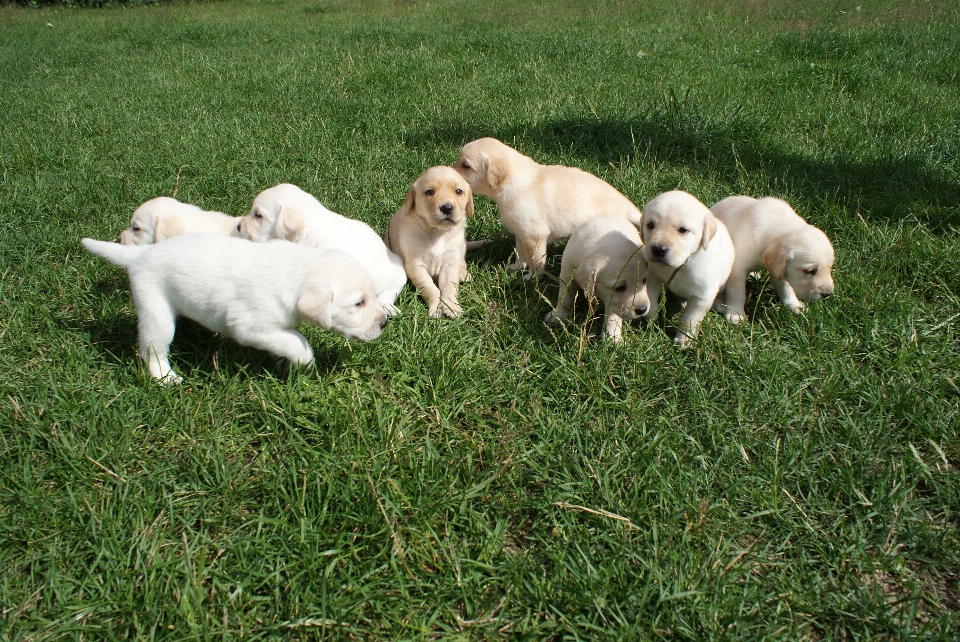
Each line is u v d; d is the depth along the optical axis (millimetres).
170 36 4746
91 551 1218
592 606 1175
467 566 1214
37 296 1645
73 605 1156
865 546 1245
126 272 1743
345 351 1533
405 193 2090
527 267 1882
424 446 1356
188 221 1716
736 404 1426
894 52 3312
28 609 1162
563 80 3086
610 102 2693
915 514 1280
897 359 1485
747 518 1271
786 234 1641
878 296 1623
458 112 2656
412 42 4211
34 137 2445
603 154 2322
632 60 3428
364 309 1452
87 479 1287
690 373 1485
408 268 1785
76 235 1854
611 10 5434
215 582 1184
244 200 2070
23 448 1324
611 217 1713
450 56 3678
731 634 1145
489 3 6324
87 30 5266
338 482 1289
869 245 1783
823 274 1622
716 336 1552
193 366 1484
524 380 1486
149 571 1185
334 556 1219
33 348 1520
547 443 1362
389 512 1261
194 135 2467
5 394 1421
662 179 2141
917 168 2074
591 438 1376
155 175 2188
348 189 2094
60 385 1434
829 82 2869
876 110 2508
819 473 1323
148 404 1409
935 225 1859
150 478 1303
